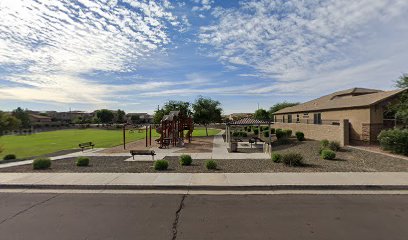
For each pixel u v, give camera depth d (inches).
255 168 466.9
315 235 202.7
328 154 556.1
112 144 1070.4
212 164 466.3
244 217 241.3
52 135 1809.8
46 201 298.0
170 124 1004.6
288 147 813.2
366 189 336.2
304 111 1304.1
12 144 1128.8
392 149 616.4
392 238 197.3
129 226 223.8
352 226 219.5
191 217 242.7
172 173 426.0
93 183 361.7
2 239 202.2
